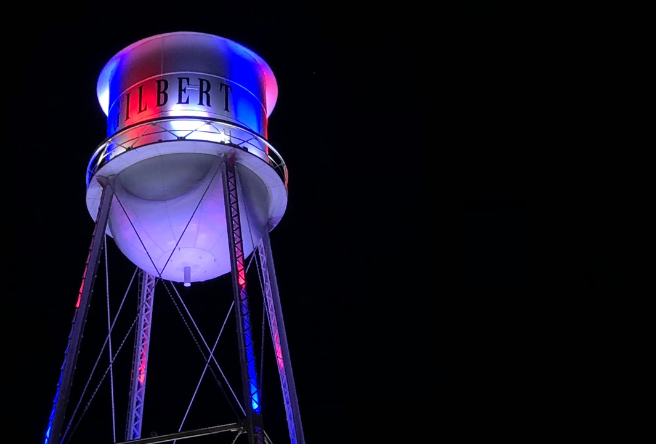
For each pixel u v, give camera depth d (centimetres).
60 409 1822
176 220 2034
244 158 2092
